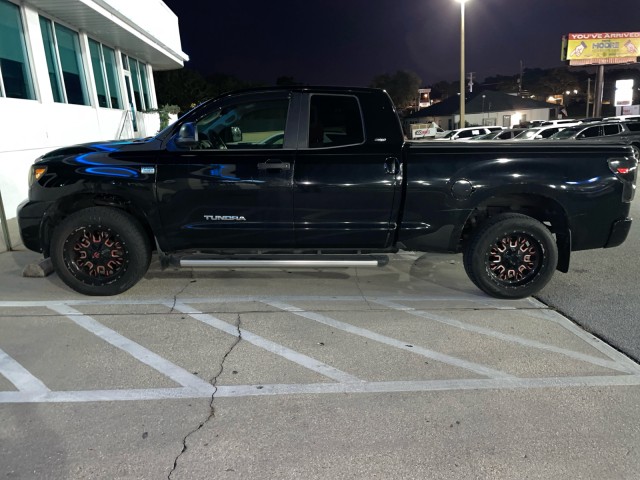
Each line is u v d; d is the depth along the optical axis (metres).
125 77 15.91
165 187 4.58
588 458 2.61
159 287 5.27
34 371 3.51
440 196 4.57
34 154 9.63
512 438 2.78
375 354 3.78
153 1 15.48
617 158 4.61
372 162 4.54
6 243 6.67
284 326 4.29
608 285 5.31
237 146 4.75
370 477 2.48
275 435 2.81
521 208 5.00
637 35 42.91
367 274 5.79
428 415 3.00
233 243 4.74
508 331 4.19
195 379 3.41
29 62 9.90
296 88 4.69
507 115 50.97
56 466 2.55
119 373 3.49
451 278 5.64
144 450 2.68
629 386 3.32
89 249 4.79
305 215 4.62
